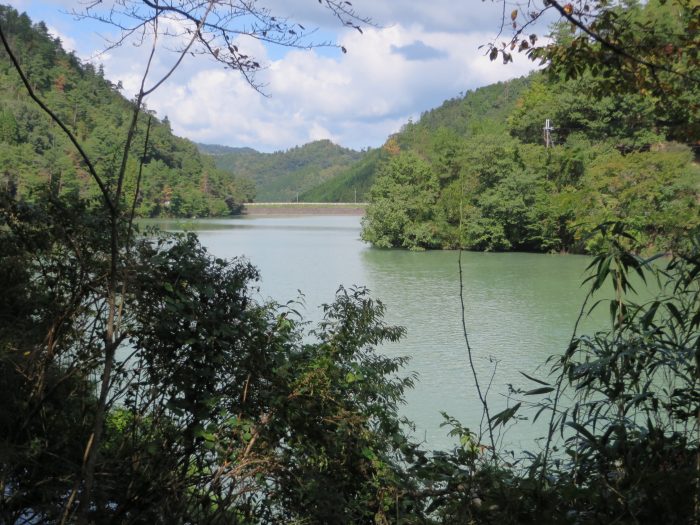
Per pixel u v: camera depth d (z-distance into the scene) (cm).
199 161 12662
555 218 5297
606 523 260
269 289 3145
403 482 411
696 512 249
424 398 1359
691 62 428
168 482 344
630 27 428
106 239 359
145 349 378
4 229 367
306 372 422
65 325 354
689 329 323
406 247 6262
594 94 470
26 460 299
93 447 249
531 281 3628
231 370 374
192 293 380
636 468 286
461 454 372
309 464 387
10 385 322
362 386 470
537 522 275
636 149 3253
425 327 2241
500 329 2186
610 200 3028
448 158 6062
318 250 5719
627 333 344
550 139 3303
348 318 496
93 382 361
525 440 843
